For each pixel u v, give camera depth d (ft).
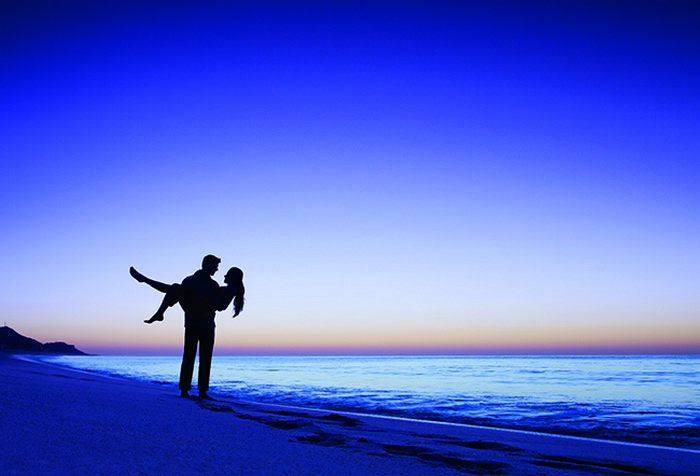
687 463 12.82
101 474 7.35
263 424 15.83
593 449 15.12
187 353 26.22
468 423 24.12
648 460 13.14
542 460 12.20
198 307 26.35
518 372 97.50
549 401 35.47
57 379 26.09
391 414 27.66
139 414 14.38
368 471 9.21
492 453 12.77
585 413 28.19
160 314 25.91
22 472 7.07
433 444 13.88
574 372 96.78
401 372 98.27
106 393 20.33
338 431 15.39
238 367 146.92
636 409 30.04
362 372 97.55
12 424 10.58
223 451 9.90
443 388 48.65
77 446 9.05
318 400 34.99
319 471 8.82
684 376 77.51
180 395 26.11
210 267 27.07
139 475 7.49
